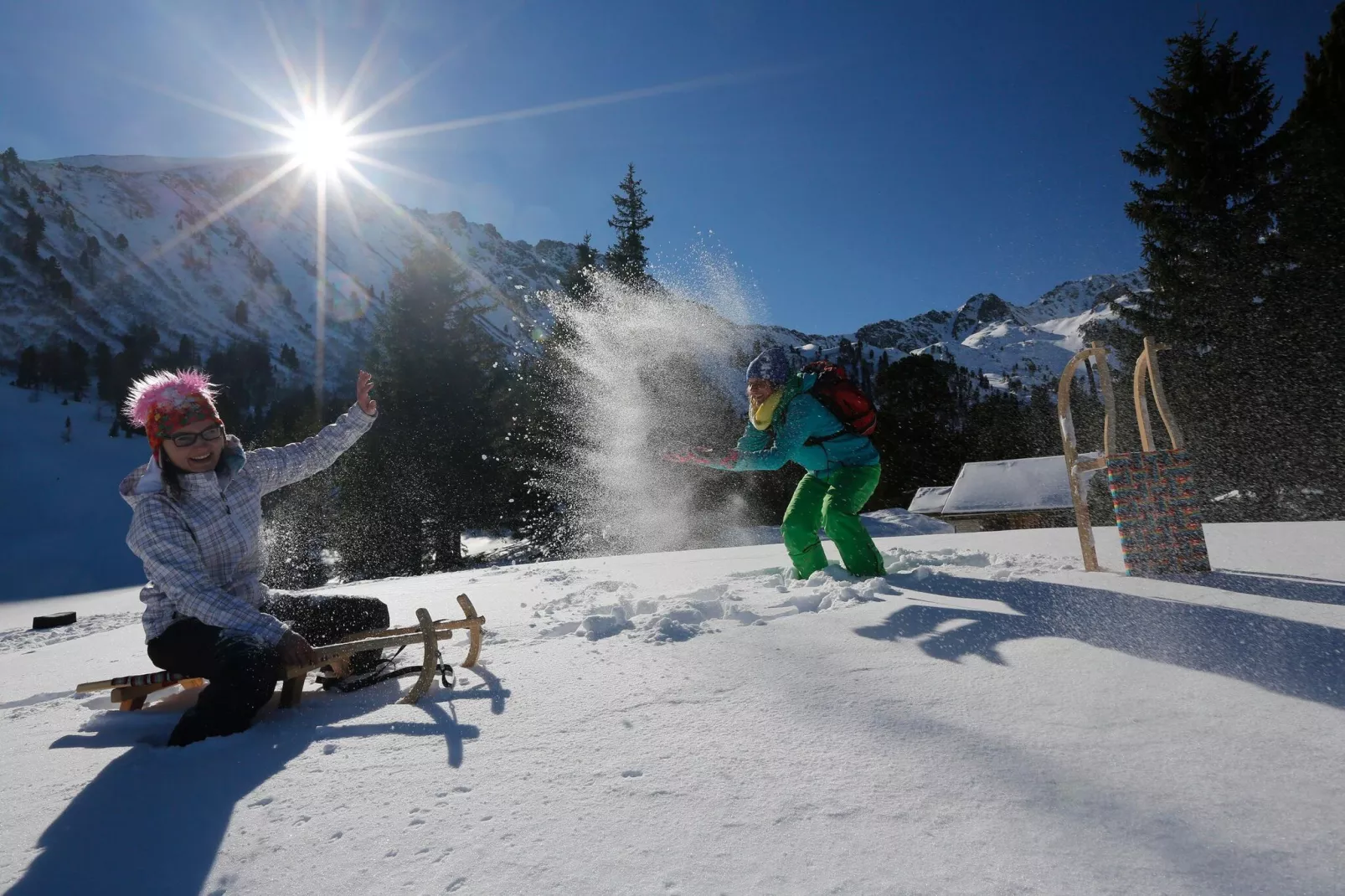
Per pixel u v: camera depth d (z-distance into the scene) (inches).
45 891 52.9
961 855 46.2
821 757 63.4
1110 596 115.5
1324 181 736.3
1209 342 746.8
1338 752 56.4
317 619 109.0
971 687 78.1
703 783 60.4
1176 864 43.2
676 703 81.8
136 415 100.4
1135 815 49.2
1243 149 796.6
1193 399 725.3
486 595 199.6
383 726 83.6
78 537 2166.6
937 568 166.2
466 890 48.0
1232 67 801.6
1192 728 63.2
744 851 49.2
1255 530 209.9
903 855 46.8
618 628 126.5
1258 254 748.6
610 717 79.2
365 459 1034.1
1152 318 765.3
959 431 1382.9
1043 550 196.1
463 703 89.6
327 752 76.2
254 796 66.2
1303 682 71.8
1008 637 96.1
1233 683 73.1
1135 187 824.3
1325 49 832.9
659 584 192.2
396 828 57.7
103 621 396.8
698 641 110.0
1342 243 717.3
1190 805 50.0
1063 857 45.0
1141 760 57.6
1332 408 678.5
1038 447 1327.5
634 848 51.0
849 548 153.2
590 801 59.0
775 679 87.0
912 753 62.6
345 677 108.5
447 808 60.5
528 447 967.6
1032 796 53.0
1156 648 86.1
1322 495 639.8
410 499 1024.9
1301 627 89.7
